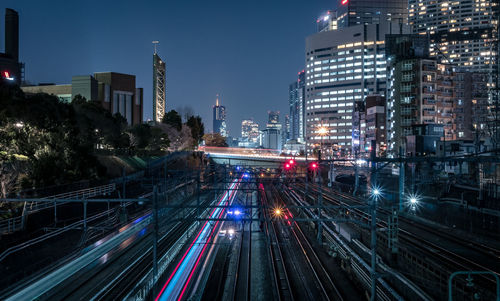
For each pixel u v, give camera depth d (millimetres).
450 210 28188
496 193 30484
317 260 24422
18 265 20531
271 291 19625
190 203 43062
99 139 54906
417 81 69562
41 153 31625
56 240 25422
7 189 26844
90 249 22875
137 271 19328
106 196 36219
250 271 22781
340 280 20656
